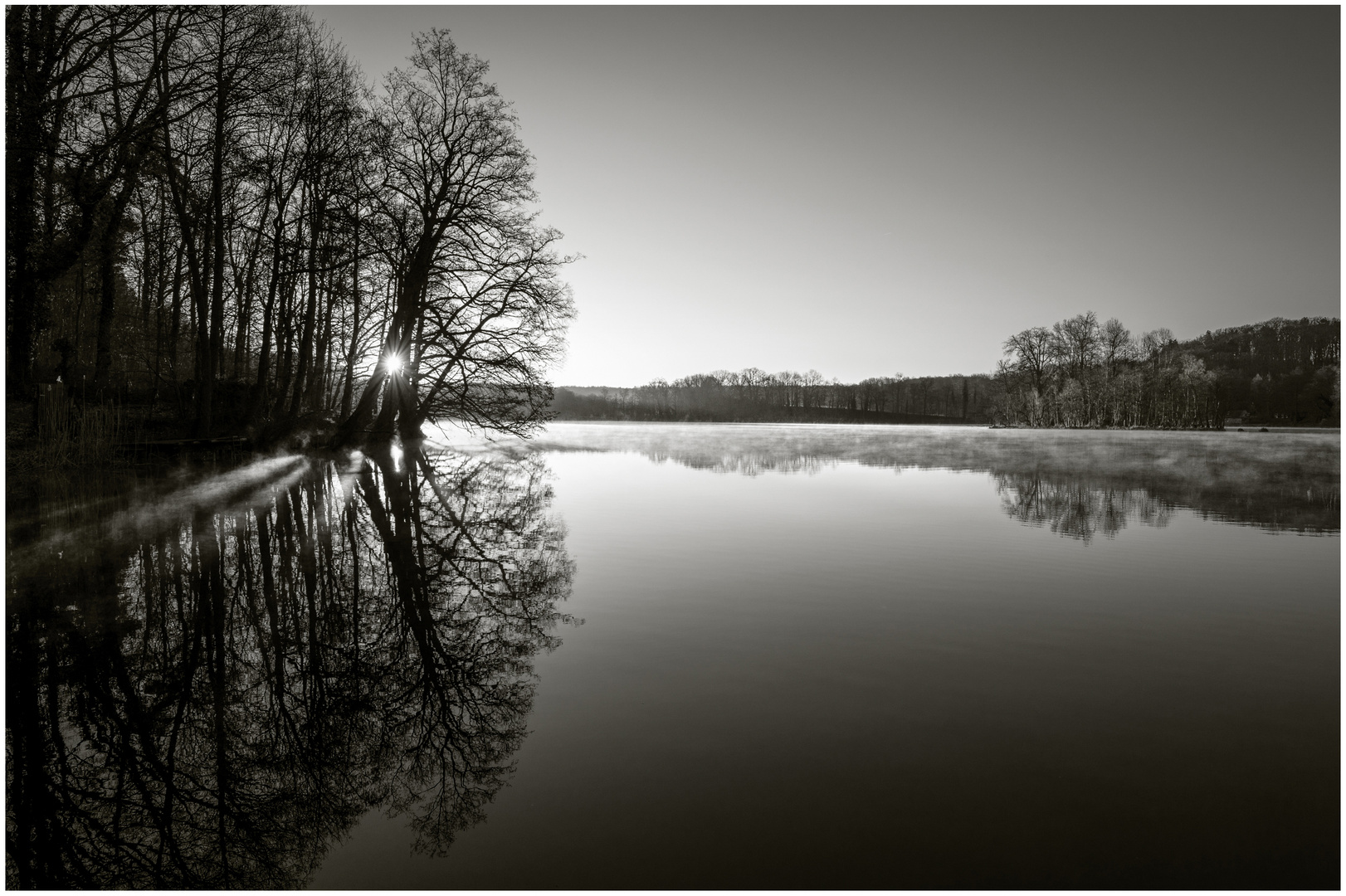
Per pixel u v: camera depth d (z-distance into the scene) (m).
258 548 9.80
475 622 6.60
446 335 25.58
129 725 4.71
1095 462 27.12
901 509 14.07
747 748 4.17
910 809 3.57
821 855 3.21
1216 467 24.39
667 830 3.41
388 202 24.64
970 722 4.51
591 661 5.59
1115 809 3.56
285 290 26.17
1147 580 8.16
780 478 20.58
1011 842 3.30
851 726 4.45
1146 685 5.09
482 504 14.40
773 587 7.79
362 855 3.35
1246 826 3.43
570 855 3.25
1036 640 6.04
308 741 4.46
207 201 22.97
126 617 6.80
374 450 26.78
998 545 10.20
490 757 4.14
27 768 4.23
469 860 3.26
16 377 17.53
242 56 20.52
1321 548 9.96
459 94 25.91
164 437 22.47
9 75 15.93
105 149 17.20
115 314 29.84
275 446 23.36
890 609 6.99
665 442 43.28
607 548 9.96
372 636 6.25
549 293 26.28
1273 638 6.11
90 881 3.31
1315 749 4.16
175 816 3.75
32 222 17.03
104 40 17.06
